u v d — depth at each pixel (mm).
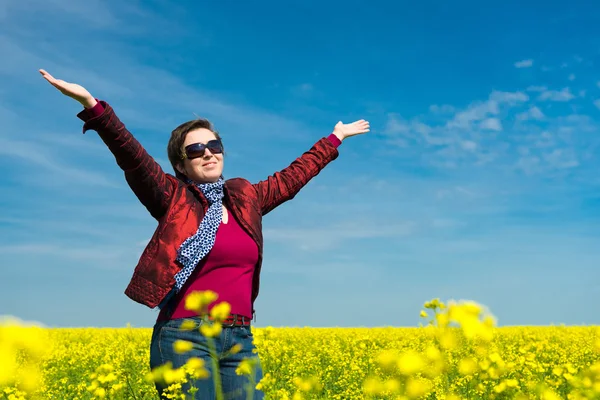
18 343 1571
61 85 3299
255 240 3771
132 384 6684
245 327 3646
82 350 12508
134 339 15656
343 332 20156
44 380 7938
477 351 3578
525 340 15078
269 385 4426
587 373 4324
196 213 3652
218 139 4051
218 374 3340
